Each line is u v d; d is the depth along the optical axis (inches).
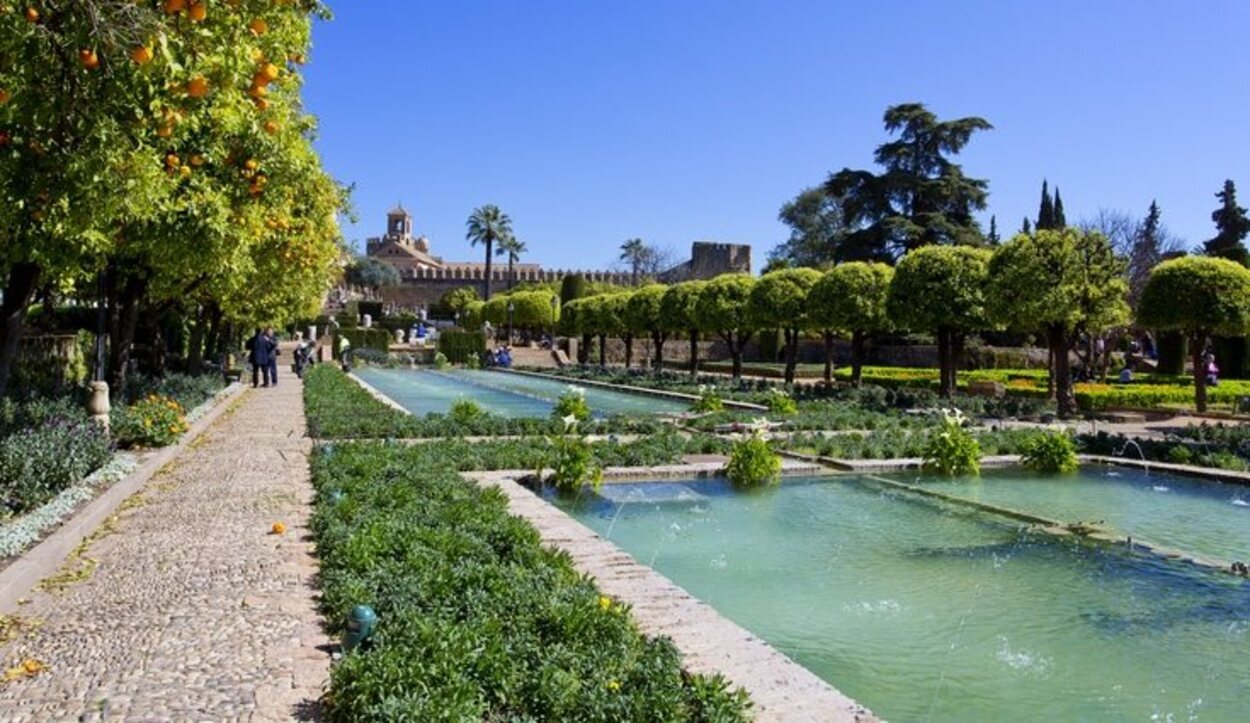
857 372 926.4
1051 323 686.5
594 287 2262.6
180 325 1047.6
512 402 909.8
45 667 152.9
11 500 246.4
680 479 394.6
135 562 223.8
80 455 303.3
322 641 166.6
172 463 394.6
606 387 1071.0
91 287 516.1
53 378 593.0
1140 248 1450.5
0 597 181.2
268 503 301.4
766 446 405.4
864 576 251.3
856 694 170.1
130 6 141.6
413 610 155.1
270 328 1100.5
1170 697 169.2
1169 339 1207.6
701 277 2992.1
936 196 1604.3
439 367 1690.5
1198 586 242.4
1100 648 194.4
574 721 123.7
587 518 328.2
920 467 425.7
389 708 117.6
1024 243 692.1
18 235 202.4
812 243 2452.0
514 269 3558.1
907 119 1636.3
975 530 308.8
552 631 154.9
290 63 318.7
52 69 159.2
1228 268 717.9
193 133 264.1
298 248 618.5
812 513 337.7
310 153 425.7
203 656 158.2
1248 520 331.9
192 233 307.7
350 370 1448.1
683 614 175.0
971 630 206.2
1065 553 277.1
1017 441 468.4
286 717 133.0
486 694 131.2
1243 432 507.2
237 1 171.5
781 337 1820.9
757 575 252.4
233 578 209.5
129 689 143.2
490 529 226.8
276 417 613.9
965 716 159.8
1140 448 455.8
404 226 4773.6
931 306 792.9
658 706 121.8
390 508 255.0
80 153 174.6
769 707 130.9
